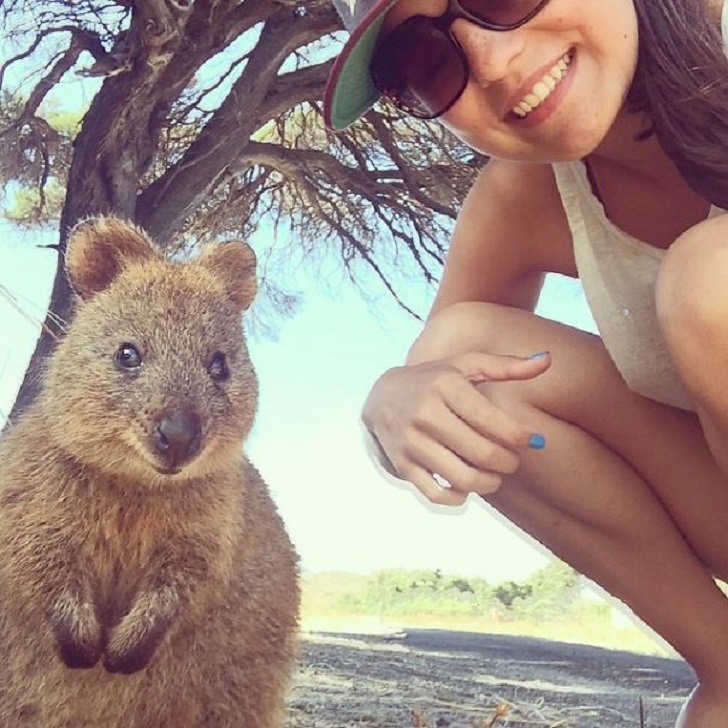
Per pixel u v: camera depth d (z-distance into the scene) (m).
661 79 0.37
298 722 0.66
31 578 0.53
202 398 0.52
